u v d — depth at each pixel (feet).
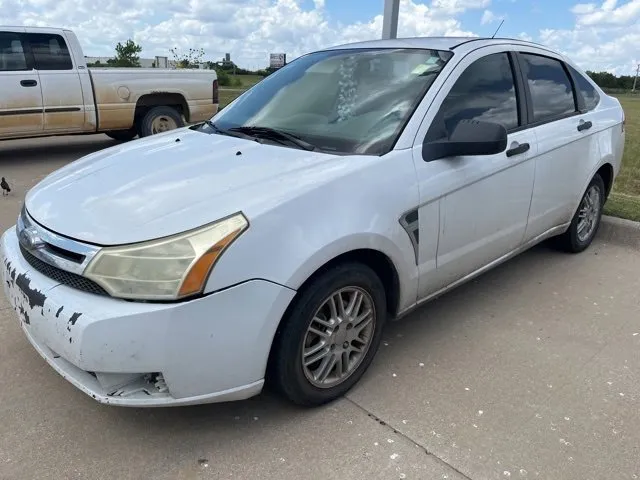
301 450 8.17
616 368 10.49
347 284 8.72
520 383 9.93
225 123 11.85
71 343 7.23
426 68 10.91
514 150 11.60
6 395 9.21
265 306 7.64
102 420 8.71
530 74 12.88
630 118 67.31
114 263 7.27
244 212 7.67
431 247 10.05
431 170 9.81
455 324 11.98
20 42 25.88
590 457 8.18
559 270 14.99
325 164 9.02
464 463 7.98
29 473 7.63
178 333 7.19
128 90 29.14
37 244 8.07
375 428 8.66
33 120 26.63
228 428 8.59
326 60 12.41
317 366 8.90
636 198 21.03
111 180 9.11
